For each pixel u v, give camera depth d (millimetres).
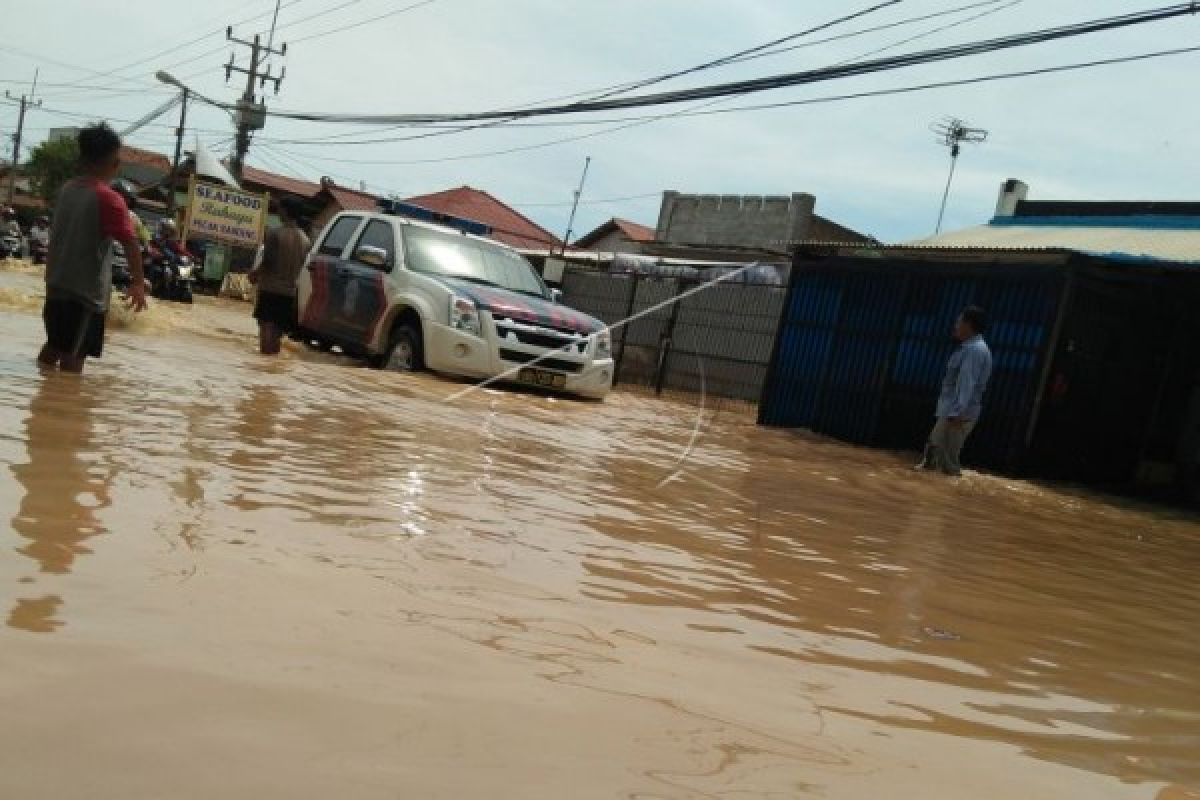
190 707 1426
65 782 1169
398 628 1947
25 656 1504
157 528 2361
